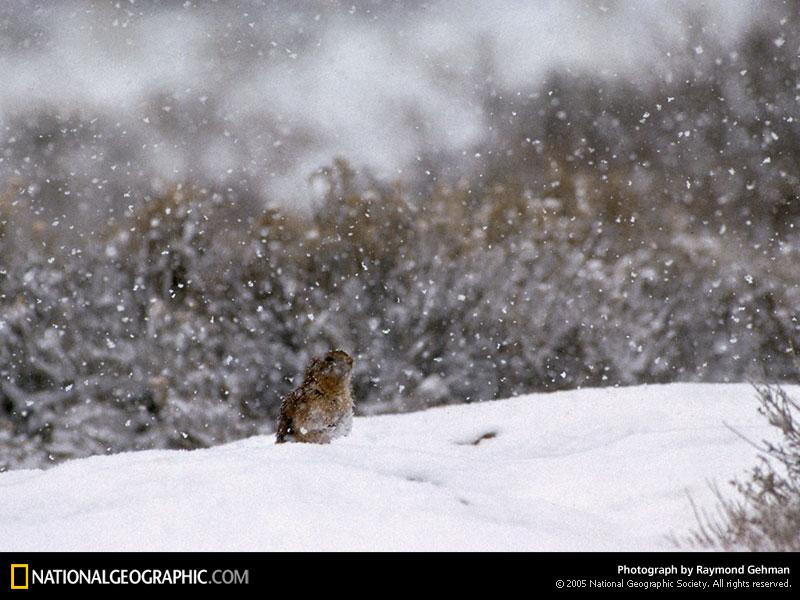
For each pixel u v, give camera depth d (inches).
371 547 487.2
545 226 1695.4
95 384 1456.7
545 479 618.8
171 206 1593.3
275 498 531.8
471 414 919.0
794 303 1685.5
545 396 932.6
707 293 1699.1
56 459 1414.9
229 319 1535.4
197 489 550.3
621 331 1588.3
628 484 603.2
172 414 1430.9
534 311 1582.2
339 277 1577.3
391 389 1525.6
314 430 776.3
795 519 526.3
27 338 1453.0
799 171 2361.0
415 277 1572.3
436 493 564.7
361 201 1641.2
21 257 1528.1
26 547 499.2
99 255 1556.3
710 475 600.1
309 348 1515.7
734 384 905.5
